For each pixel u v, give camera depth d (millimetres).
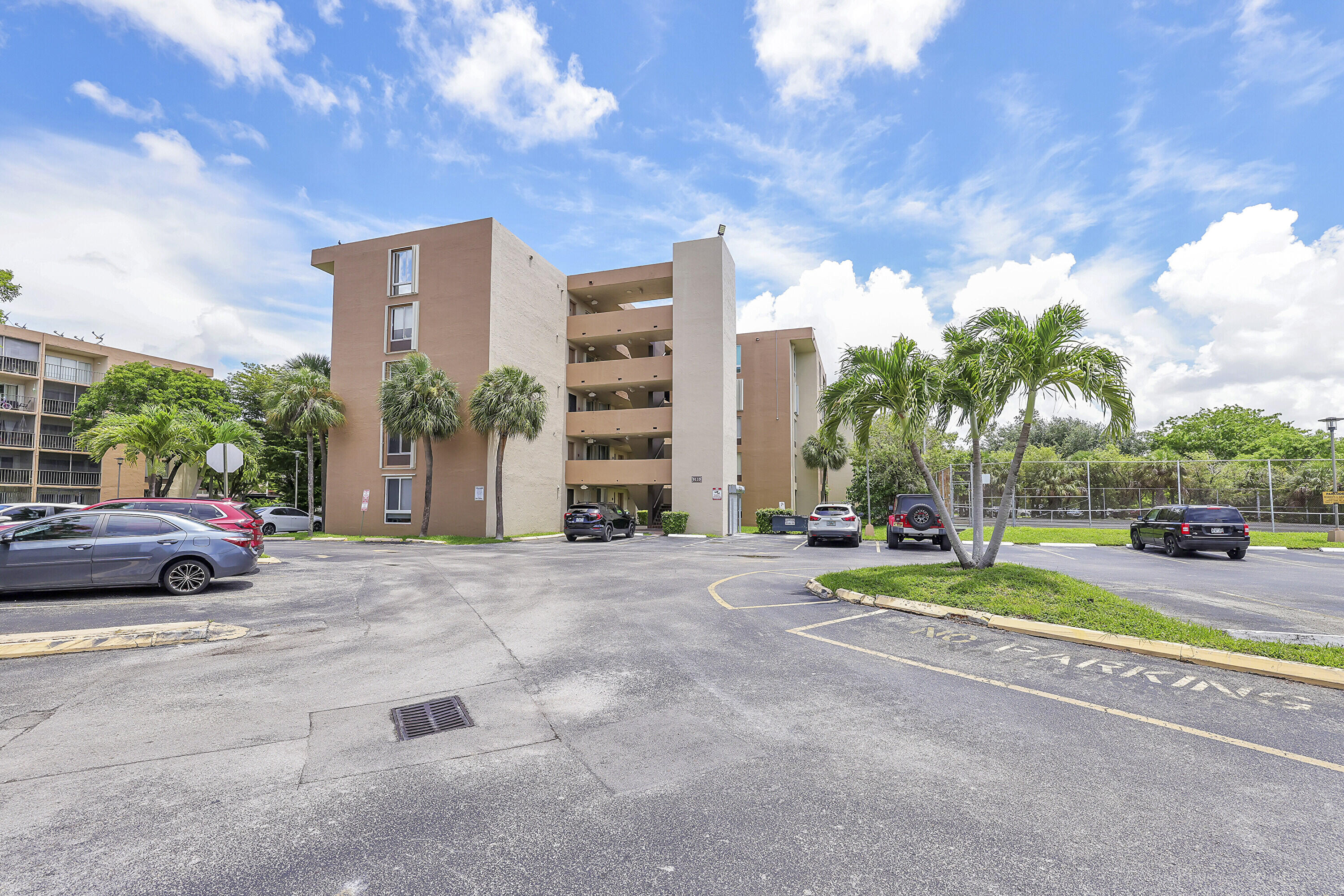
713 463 32375
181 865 2906
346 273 31031
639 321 34312
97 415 40844
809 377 47000
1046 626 7742
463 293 28953
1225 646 6637
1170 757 4176
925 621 8562
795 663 6477
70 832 3184
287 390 29094
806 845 3096
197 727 4711
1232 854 2992
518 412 26672
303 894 2707
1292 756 4199
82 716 4910
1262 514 29438
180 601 9883
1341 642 6906
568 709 5117
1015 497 32438
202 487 46781
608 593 11117
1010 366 10586
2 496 41219
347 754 4215
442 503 28562
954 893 2701
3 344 41344
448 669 6262
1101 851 3027
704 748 4332
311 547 22172
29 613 8734
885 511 37188
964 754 4223
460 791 3682
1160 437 58312
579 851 3049
